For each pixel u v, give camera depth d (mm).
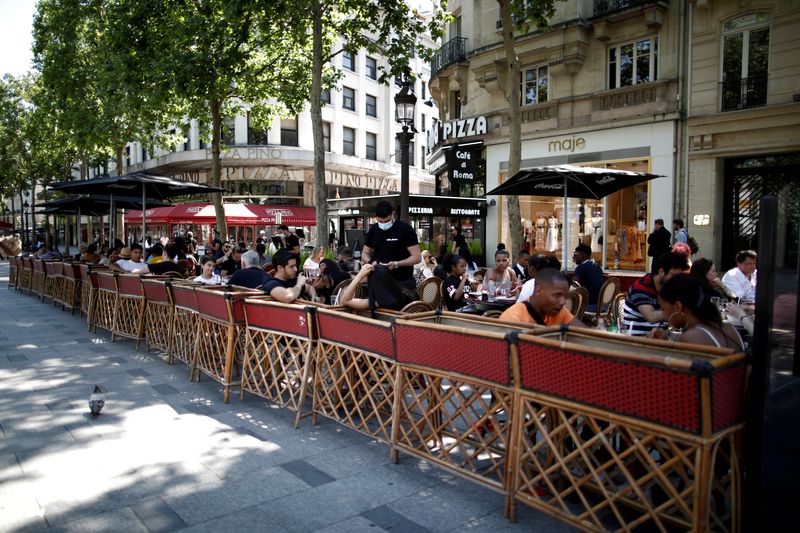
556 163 18422
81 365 7551
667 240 13648
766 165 14797
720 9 14859
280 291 5602
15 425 5098
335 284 8234
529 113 18938
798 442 2639
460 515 3451
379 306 5113
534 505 3246
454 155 20531
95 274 10328
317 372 5027
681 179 15828
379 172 39875
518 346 3246
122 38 14469
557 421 3484
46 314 12531
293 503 3604
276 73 18875
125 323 9094
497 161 20141
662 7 15742
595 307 8203
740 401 2656
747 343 4918
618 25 16938
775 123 14031
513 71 11547
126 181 10406
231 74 13961
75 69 21078
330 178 36500
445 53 22344
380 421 4426
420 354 3936
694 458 2689
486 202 20250
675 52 15773
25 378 6832
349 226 22844
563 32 17484
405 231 6281
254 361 6238
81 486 3852
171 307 7488
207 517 3420
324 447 4590
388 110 40812
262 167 33594
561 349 2986
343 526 3311
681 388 2494
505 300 7199
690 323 3299
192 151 32938
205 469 4133
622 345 3342
